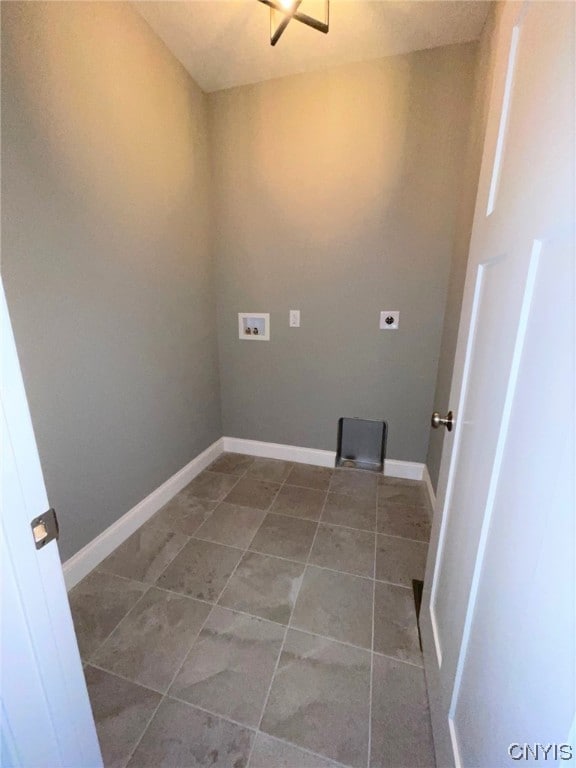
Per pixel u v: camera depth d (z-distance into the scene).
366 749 0.93
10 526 0.49
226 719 1.00
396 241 2.02
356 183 1.99
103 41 1.38
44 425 1.30
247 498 2.10
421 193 1.91
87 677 1.11
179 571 1.54
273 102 2.00
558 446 0.42
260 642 1.22
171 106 1.82
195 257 2.17
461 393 0.96
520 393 0.56
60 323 1.33
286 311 2.33
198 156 2.09
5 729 0.52
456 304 1.75
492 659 0.59
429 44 1.70
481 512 0.70
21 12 1.08
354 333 2.23
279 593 1.43
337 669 1.13
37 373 1.26
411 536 1.77
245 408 2.61
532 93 0.60
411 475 2.33
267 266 2.28
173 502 2.06
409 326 2.12
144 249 1.73
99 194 1.44
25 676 0.54
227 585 1.46
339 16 1.55
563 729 0.36
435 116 1.79
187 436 2.25
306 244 2.17
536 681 0.43
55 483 1.36
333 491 2.18
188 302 2.14
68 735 0.63
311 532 1.80
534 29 0.60
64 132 1.26
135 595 1.41
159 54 1.69
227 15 1.55
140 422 1.81
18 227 1.15
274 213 2.18
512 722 0.49
